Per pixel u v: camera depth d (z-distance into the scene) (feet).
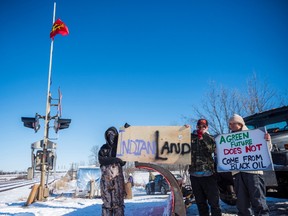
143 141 15.42
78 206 32.71
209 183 15.06
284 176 20.33
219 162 14.70
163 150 15.06
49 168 41.65
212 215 14.83
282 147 20.79
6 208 33.14
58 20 48.52
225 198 21.56
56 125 41.86
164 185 57.62
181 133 15.19
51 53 44.65
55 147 42.11
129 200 37.29
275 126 23.02
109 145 16.05
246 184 13.67
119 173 15.58
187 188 24.41
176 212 13.91
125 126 15.92
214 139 15.52
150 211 22.16
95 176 54.54
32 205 35.58
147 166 14.79
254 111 59.82
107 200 15.25
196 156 15.42
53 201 39.68
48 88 43.34
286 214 18.72
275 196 22.44
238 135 14.43
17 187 113.80
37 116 40.60
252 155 13.79
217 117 60.75
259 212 12.91
